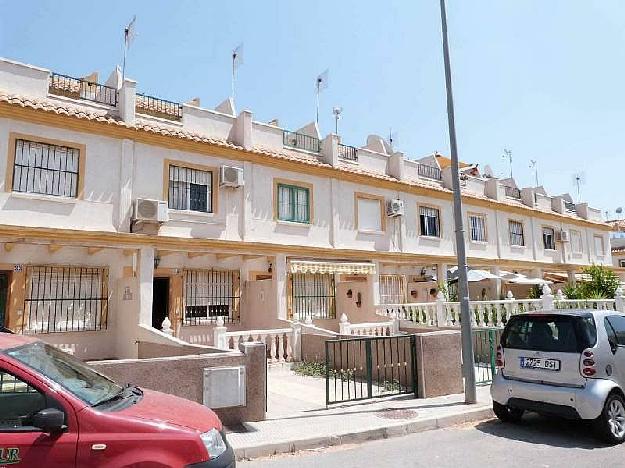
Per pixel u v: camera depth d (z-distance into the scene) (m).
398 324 16.94
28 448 3.62
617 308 13.24
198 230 15.10
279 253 16.80
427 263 21.88
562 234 29.95
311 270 17.45
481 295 25.42
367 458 6.43
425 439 7.31
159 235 14.02
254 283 17.06
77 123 13.12
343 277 20.12
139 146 14.35
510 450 6.66
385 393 9.78
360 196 20.08
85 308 13.75
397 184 21.19
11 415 3.87
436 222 23.14
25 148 12.45
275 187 17.27
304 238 17.81
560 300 14.45
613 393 7.01
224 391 7.53
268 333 13.38
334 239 18.66
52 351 4.77
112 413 3.95
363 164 20.94
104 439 3.75
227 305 16.61
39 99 13.08
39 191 12.53
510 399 7.65
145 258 13.75
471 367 9.08
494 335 11.66
